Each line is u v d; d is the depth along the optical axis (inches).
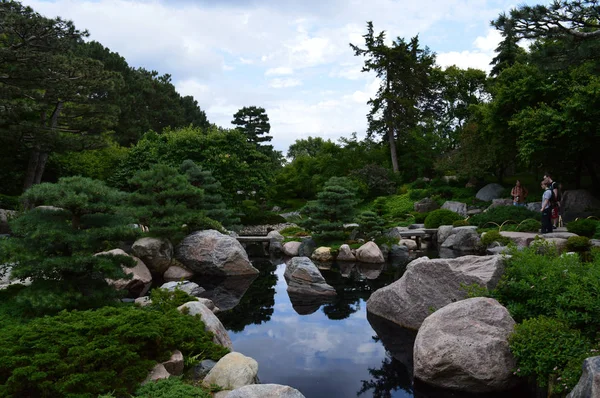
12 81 880.3
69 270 280.4
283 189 1553.9
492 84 1473.9
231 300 434.0
